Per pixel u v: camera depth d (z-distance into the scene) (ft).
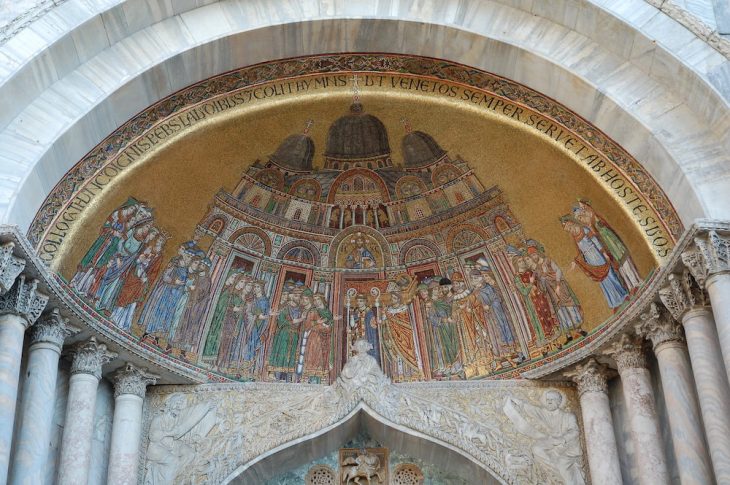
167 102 34.45
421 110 36.29
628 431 35.88
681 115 32.58
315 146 37.27
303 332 39.32
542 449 36.73
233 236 38.06
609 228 34.88
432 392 38.06
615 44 33.86
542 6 34.63
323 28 34.83
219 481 36.24
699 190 31.01
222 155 36.29
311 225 39.04
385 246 39.42
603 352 35.88
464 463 37.19
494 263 38.55
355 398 37.50
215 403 37.58
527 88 34.94
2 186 30.04
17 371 30.01
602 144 34.06
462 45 34.94
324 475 38.22
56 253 32.55
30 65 31.19
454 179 37.81
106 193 33.58
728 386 30.01
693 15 32.78
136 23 33.73
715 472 29.32
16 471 30.27
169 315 37.06
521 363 38.06
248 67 35.17
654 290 32.55
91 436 33.76
